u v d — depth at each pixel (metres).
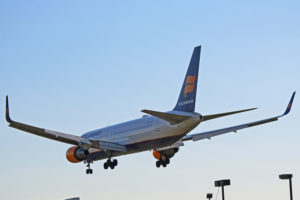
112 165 73.12
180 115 61.66
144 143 69.06
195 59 65.56
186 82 65.88
